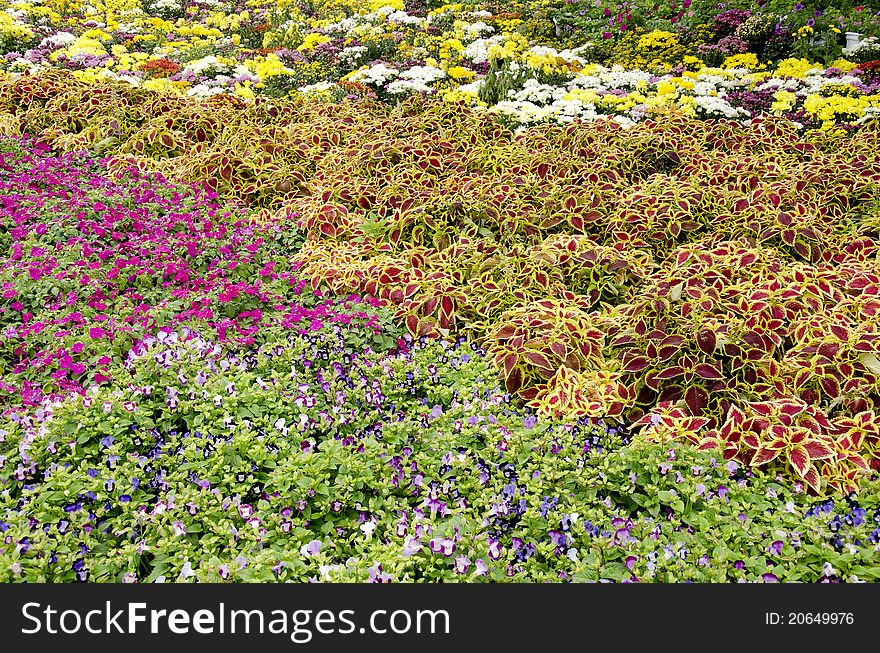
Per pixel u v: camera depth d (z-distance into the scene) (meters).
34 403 4.44
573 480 4.05
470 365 5.29
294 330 5.50
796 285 5.88
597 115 11.74
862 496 4.08
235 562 3.31
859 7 16.44
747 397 4.92
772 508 4.01
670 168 9.03
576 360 5.20
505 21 18.77
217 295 5.70
